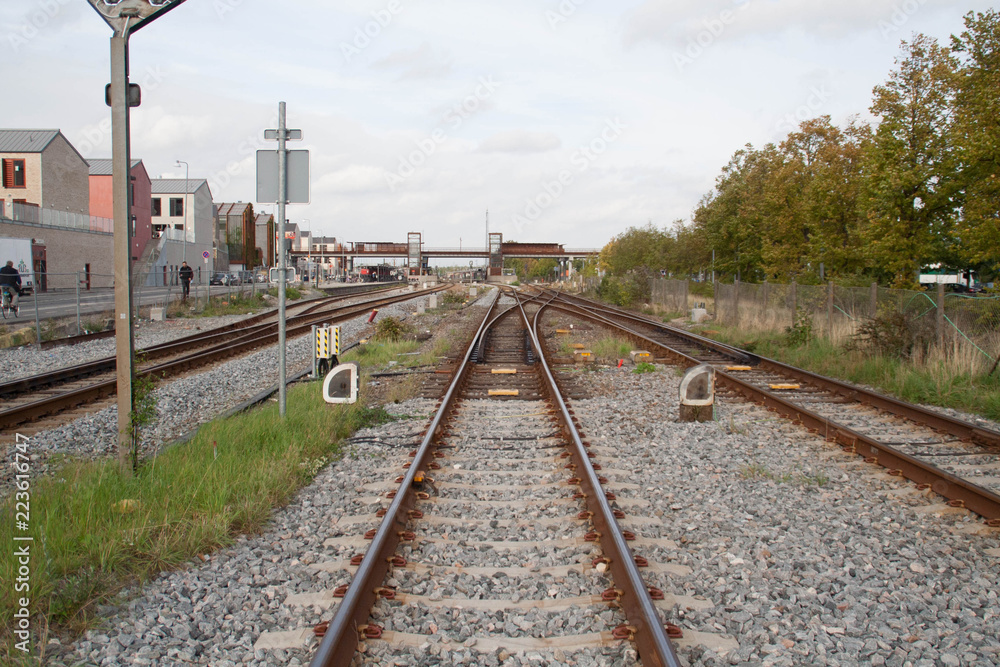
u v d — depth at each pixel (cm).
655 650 368
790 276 2817
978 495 633
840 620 440
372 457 834
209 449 784
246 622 436
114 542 519
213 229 7700
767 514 634
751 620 439
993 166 1566
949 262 2816
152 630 425
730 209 3500
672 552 542
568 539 558
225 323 2883
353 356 1783
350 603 405
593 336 2317
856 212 2342
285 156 962
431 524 598
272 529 599
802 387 1341
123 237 691
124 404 698
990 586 490
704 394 1027
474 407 1135
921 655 402
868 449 820
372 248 12312
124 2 684
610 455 835
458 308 4119
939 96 1748
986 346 1380
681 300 3525
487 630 427
